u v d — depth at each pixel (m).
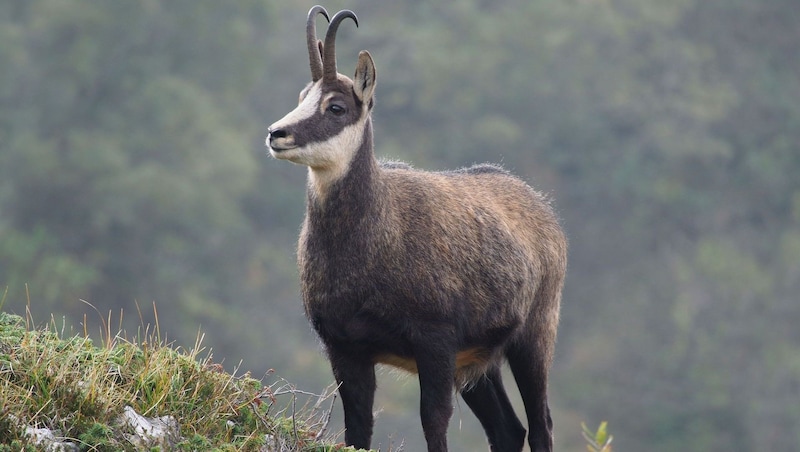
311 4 168.75
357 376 30.44
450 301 30.05
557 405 119.75
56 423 24.19
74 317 117.06
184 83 142.75
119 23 142.88
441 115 154.38
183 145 136.88
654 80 163.75
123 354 27.45
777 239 149.62
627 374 123.12
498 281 31.62
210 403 26.67
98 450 23.95
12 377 25.09
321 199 29.41
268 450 26.36
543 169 152.25
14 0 151.50
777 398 121.25
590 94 158.00
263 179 144.88
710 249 141.00
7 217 129.62
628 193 149.75
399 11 167.88
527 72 156.88
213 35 149.62
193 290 122.25
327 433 30.42
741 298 134.00
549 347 35.09
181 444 24.95
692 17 174.00
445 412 29.89
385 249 29.42
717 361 125.62
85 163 130.00
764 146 162.00
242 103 155.25
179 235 130.50
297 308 125.69
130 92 142.00
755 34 173.62
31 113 139.50
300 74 161.12
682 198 149.88
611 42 163.38
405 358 30.55
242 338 115.94
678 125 156.88
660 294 135.25
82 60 139.75
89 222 127.81
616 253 143.12
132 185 127.81
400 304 29.47
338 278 29.36
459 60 155.50
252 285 130.12
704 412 119.19
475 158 150.50
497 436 35.31
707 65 168.12
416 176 31.45
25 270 118.50
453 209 31.25
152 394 26.17
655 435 119.19
